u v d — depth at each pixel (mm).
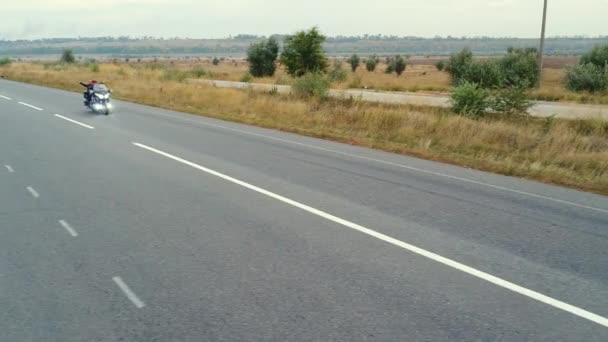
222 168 10312
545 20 31406
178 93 26938
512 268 5438
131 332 4090
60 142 13047
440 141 14516
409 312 4438
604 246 6152
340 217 7137
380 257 5680
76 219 6914
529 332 4133
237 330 4125
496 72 33500
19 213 7172
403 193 8617
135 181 9062
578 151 12984
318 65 41438
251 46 53812
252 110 21188
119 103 24516
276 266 5387
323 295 4738
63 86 34969
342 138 14961
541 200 8383
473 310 4488
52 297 4680
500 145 14109
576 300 4715
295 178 9562
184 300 4625
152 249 5840
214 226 6664
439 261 5594
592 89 30766
